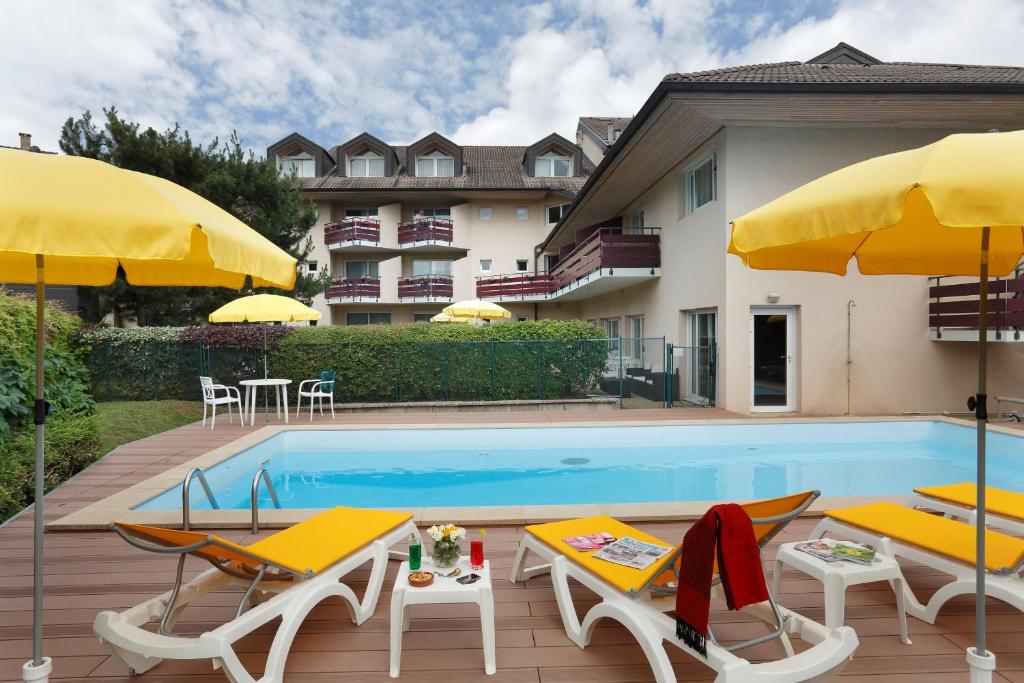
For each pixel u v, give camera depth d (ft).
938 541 10.84
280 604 9.10
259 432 30.50
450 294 92.79
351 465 28.55
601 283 55.83
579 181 95.91
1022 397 38.83
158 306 49.11
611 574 9.53
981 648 8.16
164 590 12.13
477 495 23.61
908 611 11.02
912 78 36.55
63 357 31.17
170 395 43.98
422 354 43.55
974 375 38.73
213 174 47.21
